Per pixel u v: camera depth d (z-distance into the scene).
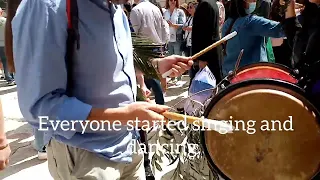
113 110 1.32
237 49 3.34
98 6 1.31
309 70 1.97
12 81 7.09
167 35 4.77
